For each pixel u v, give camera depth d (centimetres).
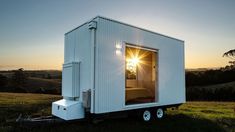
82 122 737
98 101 664
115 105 709
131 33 783
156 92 885
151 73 1083
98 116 692
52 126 686
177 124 803
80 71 744
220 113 1208
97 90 664
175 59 984
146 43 838
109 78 699
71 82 736
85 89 708
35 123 664
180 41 1023
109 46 706
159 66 895
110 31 712
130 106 758
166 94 917
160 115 909
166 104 912
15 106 1188
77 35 777
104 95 681
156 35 888
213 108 1505
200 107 1548
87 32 712
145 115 834
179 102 988
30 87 3778
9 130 640
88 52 702
